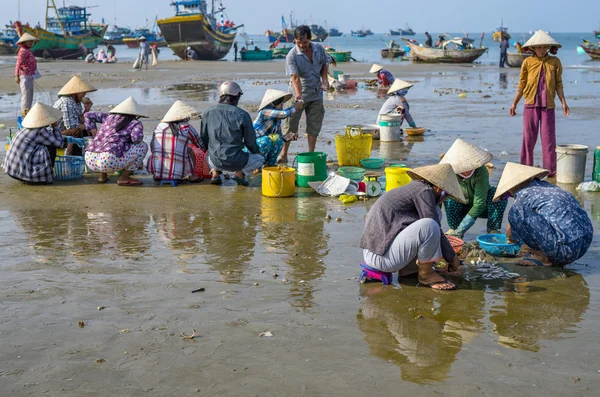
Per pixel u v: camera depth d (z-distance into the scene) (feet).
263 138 32.71
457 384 12.98
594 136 45.14
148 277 18.98
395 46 209.05
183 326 15.71
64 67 152.15
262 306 16.92
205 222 24.80
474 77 113.09
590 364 13.78
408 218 18.31
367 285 18.54
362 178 30.94
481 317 16.31
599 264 20.17
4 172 33.94
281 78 112.68
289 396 12.57
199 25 188.55
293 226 24.26
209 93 81.51
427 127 50.72
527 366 13.71
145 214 25.93
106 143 30.22
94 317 16.21
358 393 12.67
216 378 13.26
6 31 259.19
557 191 19.71
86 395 12.64
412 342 14.89
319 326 15.74
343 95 79.15
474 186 21.90
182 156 31.01
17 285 18.30
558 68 31.14
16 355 14.25
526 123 31.86
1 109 62.64
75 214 25.90
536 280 18.90
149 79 110.52
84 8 281.54
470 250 21.08
